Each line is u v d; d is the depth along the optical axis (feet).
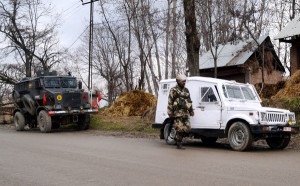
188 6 57.67
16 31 113.70
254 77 95.14
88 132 60.54
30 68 116.78
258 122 34.30
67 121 64.80
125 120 66.39
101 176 22.89
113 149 35.91
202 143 43.04
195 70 57.88
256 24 98.02
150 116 60.95
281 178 21.95
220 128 37.11
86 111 64.59
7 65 124.67
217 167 25.70
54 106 62.28
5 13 112.68
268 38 88.84
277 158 30.09
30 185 20.90
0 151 34.63
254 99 40.63
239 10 87.86
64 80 67.21
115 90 146.72
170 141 40.29
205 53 107.65
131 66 130.82
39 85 65.31
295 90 55.06
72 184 20.90
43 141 44.29
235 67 97.91
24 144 40.73
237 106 36.14
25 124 69.72
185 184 20.58
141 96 73.97
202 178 22.07
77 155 31.71
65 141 44.19
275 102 52.44
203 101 38.70
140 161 28.43
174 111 36.40
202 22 86.99
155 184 20.63
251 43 87.45
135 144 40.63
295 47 76.13
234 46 101.30
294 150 36.27
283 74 98.27
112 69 153.38
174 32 96.17
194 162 27.91
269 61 96.07
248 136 34.50
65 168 25.62
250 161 28.40
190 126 37.09
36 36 116.67
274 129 34.63
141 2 97.14
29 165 26.96
